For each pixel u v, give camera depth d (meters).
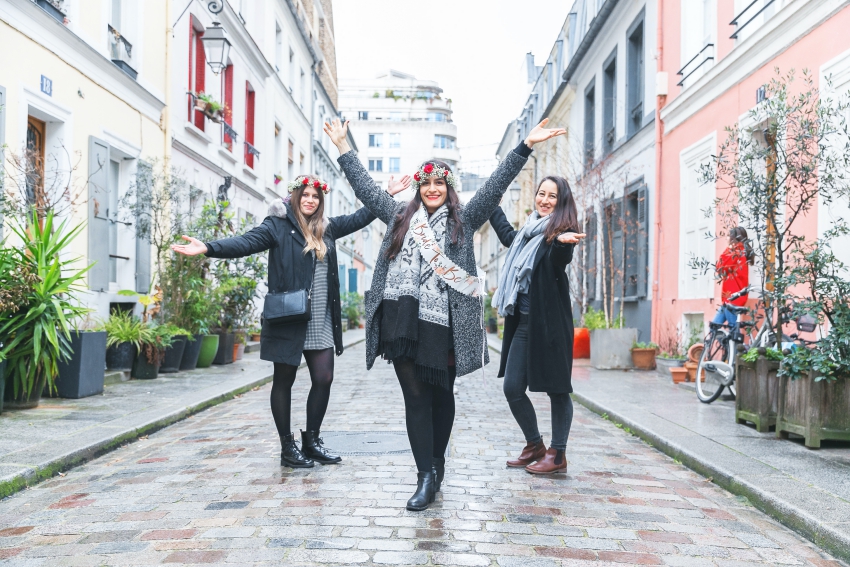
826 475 4.15
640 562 2.96
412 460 4.73
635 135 13.75
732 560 3.02
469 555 2.98
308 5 27.95
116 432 5.27
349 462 4.68
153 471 4.46
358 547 3.06
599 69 16.95
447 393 3.89
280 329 4.45
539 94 27.52
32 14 7.70
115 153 10.34
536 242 4.33
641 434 5.78
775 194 5.76
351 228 4.81
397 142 73.44
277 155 21.94
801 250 5.36
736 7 9.34
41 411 6.27
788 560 3.04
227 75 16.14
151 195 10.08
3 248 6.34
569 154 18.61
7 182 7.16
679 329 11.05
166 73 11.93
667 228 11.88
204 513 3.54
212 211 11.21
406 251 3.62
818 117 5.59
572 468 4.65
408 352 3.50
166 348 9.78
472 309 3.60
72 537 3.20
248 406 7.38
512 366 4.48
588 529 3.38
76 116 8.85
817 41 7.05
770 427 5.64
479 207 3.69
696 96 10.45
